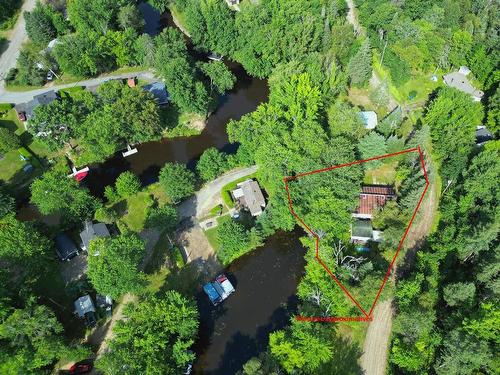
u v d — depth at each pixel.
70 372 88.25
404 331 87.19
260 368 81.75
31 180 124.25
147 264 105.44
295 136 108.06
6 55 166.50
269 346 88.75
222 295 99.12
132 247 91.19
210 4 153.00
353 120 117.88
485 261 91.44
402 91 143.12
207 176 119.44
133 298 99.62
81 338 92.88
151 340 80.69
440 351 85.50
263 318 97.62
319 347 81.06
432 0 159.25
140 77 154.62
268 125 113.81
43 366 88.19
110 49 152.38
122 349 79.75
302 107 120.88
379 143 112.50
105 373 82.19
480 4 157.12
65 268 104.50
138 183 116.00
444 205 109.75
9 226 99.00
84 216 110.25
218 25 153.38
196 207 116.88
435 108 122.06
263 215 108.25
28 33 165.88
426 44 141.25
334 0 159.38
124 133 123.12
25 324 80.12
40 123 120.12
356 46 145.88
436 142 123.62
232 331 95.75
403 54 139.25
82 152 131.25
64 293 99.94
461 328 83.25
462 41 139.00
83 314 94.75
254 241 106.31
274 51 144.50
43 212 107.56
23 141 134.12
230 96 152.62
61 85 152.62
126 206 116.88
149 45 147.38
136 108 122.69
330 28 152.62
